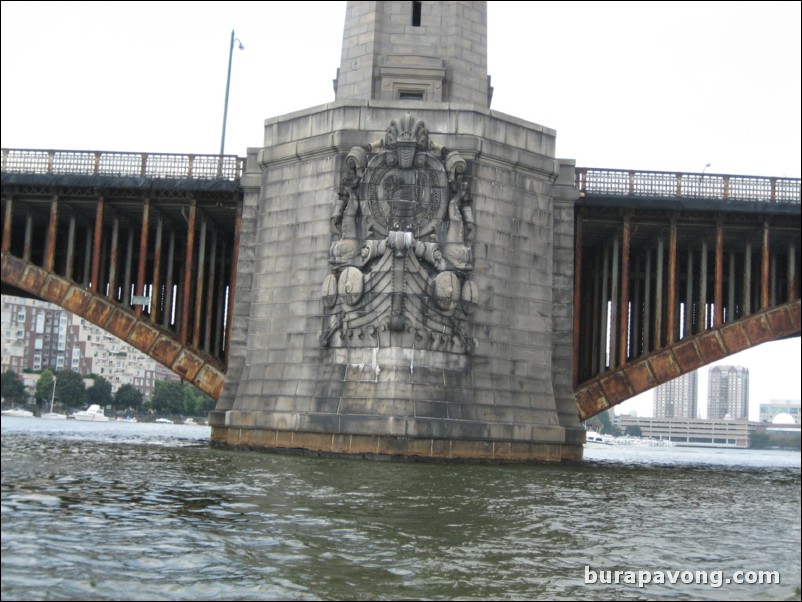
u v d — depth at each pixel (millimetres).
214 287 56156
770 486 34688
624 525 21500
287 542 17531
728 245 49906
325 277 37969
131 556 15719
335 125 38750
